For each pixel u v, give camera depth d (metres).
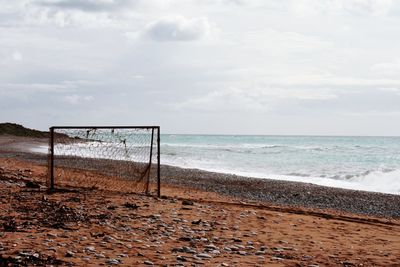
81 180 22.69
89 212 12.95
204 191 23.14
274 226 12.86
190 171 34.25
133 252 8.92
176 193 20.42
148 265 8.01
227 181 28.77
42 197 14.98
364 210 19.52
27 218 11.60
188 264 8.25
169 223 12.23
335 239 11.69
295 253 9.80
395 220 17.16
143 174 24.34
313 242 11.11
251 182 28.64
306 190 25.48
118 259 8.27
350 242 11.42
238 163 46.38
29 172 24.02
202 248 9.70
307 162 47.62
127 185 22.11
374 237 12.34
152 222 12.19
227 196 21.67
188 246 9.81
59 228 10.70
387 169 37.16
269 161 49.16
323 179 32.44
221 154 61.09
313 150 72.75
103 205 14.27
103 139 24.30
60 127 17.91
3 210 12.59
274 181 29.47
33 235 9.73
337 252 10.16
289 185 27.56
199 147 87.19
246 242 10.62
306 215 15.80
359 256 9.84
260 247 10.20
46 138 118.69
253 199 21.53
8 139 89.06
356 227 13.80
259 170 39.16
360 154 60.59
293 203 20.91
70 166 31.14
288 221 13.83
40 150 55.12
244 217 13.91
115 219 12.20
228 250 9.69
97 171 28.09
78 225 11.13
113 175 26.42
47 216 12.01
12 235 9.62
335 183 30.27
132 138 24.45
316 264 8.88
